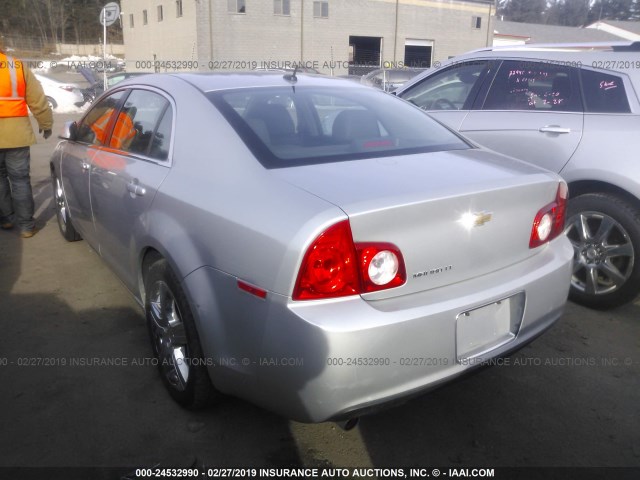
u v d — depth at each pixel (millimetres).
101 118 3908
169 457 2471
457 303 2182
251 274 2145
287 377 2082
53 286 4227
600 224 3740
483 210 2309
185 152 2746
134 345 3393
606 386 3012
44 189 7367
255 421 2719
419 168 2504
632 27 62844
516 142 4121
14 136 4973
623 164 3574
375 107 3258
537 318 2543
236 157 2502
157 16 35156
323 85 3355
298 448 2545
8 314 3766
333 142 2760
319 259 1984
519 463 2463
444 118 4602
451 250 2238
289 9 33219
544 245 2670
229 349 2299
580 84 3951
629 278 3633
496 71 4445
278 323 2053
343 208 2025
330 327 1954
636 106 3674
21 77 4949
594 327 3641
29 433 2611
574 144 3803
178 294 2564
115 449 2518
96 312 3812
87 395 2900
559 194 2693
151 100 3262
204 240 2379
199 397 2623
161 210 2711
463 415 2785
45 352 3301
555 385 3023
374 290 2064
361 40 38969
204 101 2836
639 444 2582
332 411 2049
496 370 3160
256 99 2926
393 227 2076
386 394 2100
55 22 66375
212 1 30875
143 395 2906
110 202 3359
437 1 39375
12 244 5168
